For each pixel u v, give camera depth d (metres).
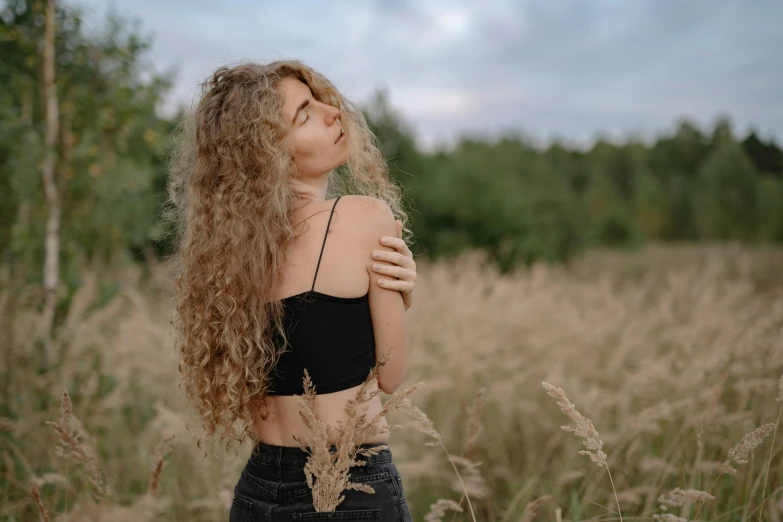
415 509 3.00
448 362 3.88
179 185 1.77
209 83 1.62
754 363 2.86
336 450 1.32
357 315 1.34
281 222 1.35
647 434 2.85
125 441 3.17
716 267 5.79
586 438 1.58
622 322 4.86
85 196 4.75
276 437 1.39
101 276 4.84
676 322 4.73
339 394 1.32
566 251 16.89
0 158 4.30
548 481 3.00
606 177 49.47
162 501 2.02
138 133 5.07
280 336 1.34
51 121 4.22
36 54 4.24
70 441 1.75
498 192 14.52
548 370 3.95
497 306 5.19
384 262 1.36
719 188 37.44
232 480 2.35
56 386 3.19
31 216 4.47
